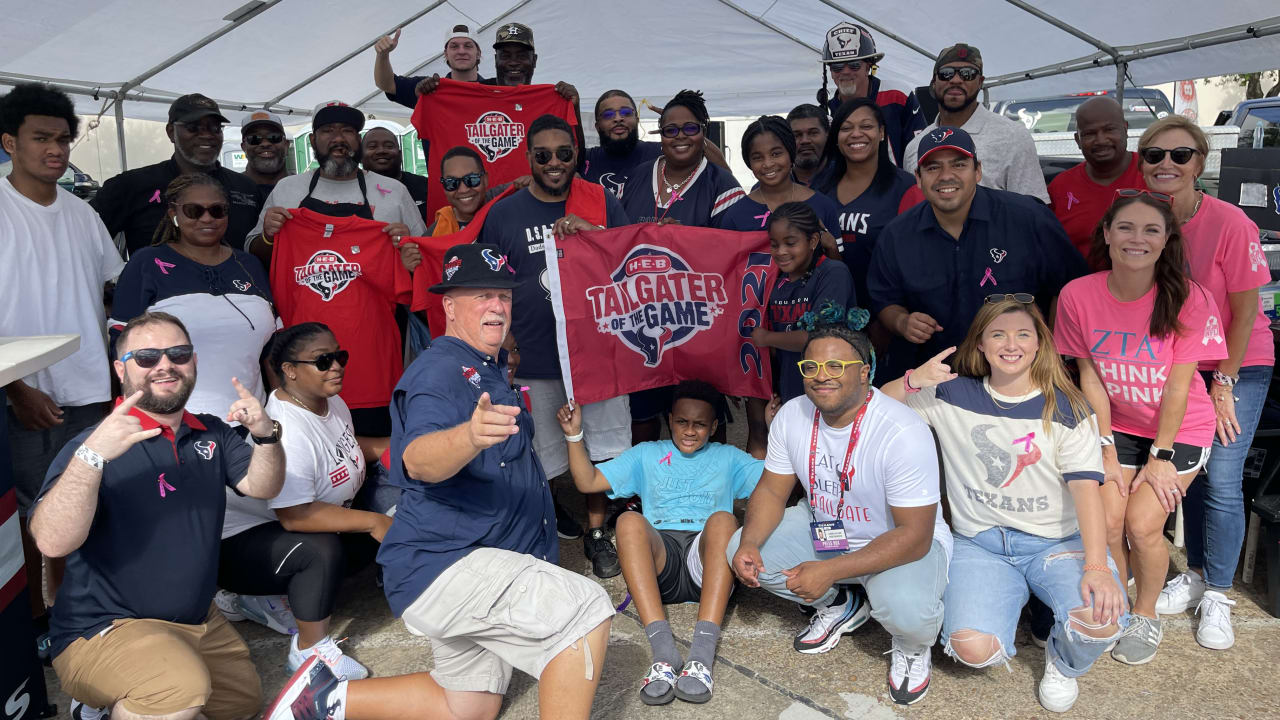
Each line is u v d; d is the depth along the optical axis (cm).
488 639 272
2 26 573
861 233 459
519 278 431
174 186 381
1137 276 328
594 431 446
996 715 308
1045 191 480
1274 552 363
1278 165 446
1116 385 344
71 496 245
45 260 385
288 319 454
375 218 491
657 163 506
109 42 652
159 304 374
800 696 323
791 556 343
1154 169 345
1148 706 310
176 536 281
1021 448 321
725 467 397
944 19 776
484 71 1056
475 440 230
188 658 267
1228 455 347
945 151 363
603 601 271
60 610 274
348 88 1005
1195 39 656
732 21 989
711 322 436
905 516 310
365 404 461
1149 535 330
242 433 358
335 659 336
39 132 373
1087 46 746
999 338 314
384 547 280
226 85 864
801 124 530
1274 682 323
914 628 305
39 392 368
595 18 975
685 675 323
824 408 317
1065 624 300
